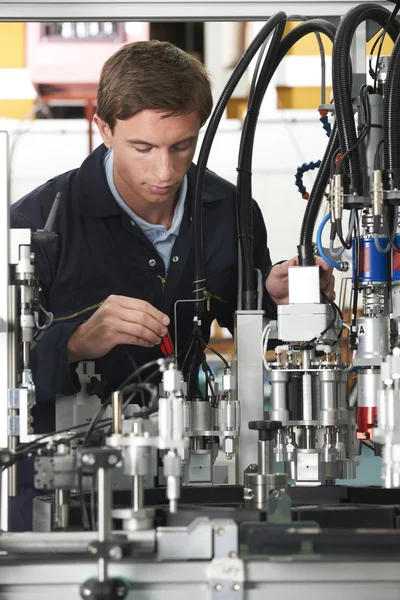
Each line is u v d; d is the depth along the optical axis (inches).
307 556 64.2
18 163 208.8
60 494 73.6
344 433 91.0
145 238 111.7
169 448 67.1
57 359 99.1
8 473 76.5
